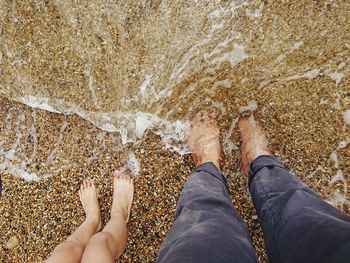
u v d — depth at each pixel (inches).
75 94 42.7
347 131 38.9
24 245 42.9
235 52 39.9
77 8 40.8
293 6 38.4
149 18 40.2
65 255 33.1
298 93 39.9
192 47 40.2
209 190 34.5
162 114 42.3
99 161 43.6
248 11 38.9
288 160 40.0
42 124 44.1
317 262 21.5
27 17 41.4
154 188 42.2
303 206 27.6
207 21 39.4
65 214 43.0
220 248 25.0
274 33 39.1
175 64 40.7
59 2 40.8
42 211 43.5
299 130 40.1
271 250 27.4
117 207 41.1
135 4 40.0
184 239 25.8
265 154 39.6
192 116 42.2
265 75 40.2
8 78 43.3
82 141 43.7
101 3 40.4
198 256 23.5
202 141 42.0
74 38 41.4
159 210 41.6
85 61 41.6
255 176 36.2
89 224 39.5
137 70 41.1
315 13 38.2
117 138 43.3
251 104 41.2
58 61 42.0
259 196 33.1
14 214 43.9
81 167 43.8
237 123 41.7
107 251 32.7
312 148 39.7
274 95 40.5
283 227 26.8
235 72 40.5
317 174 39.2
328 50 38.7
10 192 44.3
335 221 24.2
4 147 44.6
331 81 39.0
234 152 41.7
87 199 42.5
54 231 42.8
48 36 41.6
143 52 40.8
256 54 39.7
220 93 41.4
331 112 39.3
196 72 40.8
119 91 41.9
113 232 36.9
